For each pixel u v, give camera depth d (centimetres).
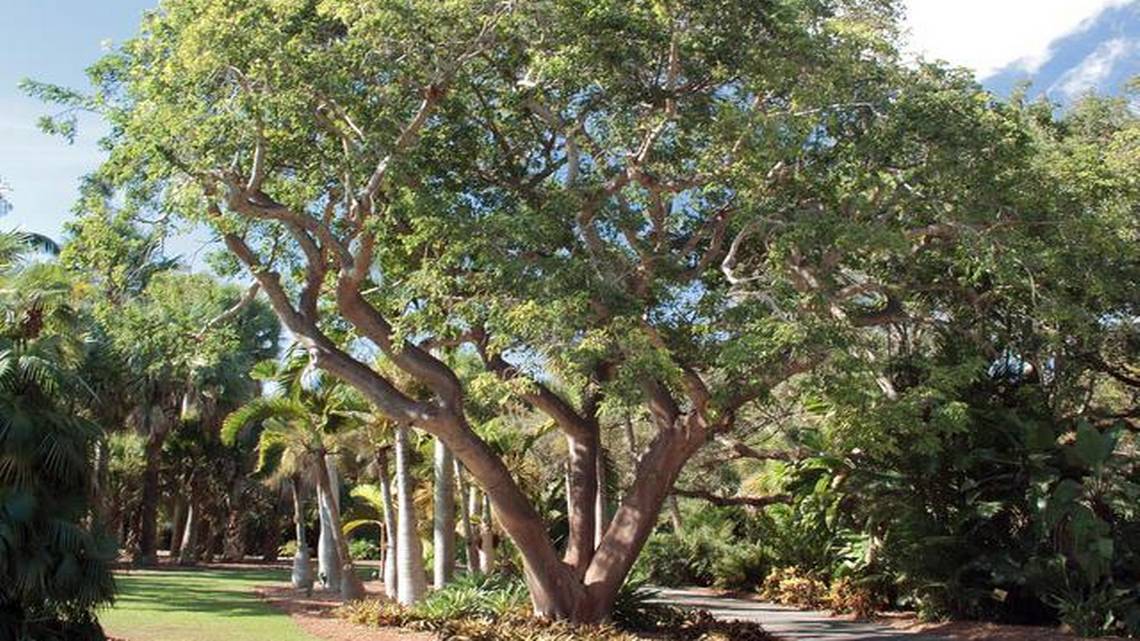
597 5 1534
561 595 1819
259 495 5038
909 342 2456
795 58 1659
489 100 1817
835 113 1717
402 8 1443
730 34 1642
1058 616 2248
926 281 2152
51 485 1232
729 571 3588
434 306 1529
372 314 1703
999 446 2400
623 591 2044
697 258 1992
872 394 1681
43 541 1178
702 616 2095
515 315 1415
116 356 2908
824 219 1590
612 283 1541
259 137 1465
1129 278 1980
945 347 2325
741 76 1700
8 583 1142
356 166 1535
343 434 2684
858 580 2733
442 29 1496
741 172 1681
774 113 1677
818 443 2569
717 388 1689
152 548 4250
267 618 2052
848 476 2586
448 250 1548
